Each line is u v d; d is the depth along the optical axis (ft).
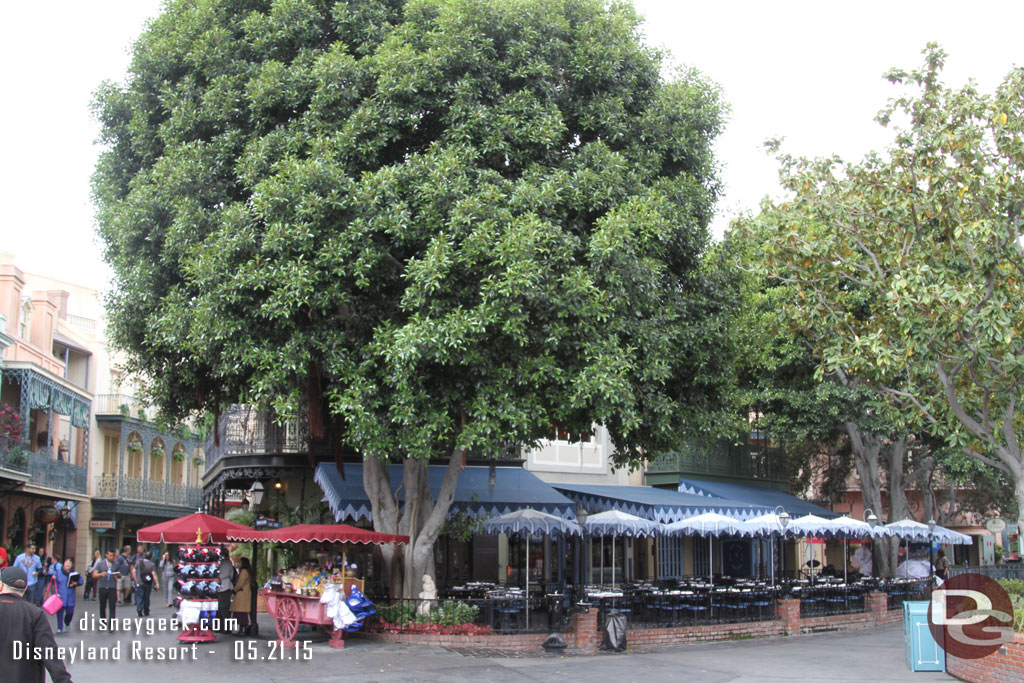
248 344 47.26
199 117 51.90
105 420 122.31
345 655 48.37
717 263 59.62
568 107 53.57
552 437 54.03
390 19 53.83
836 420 88.99
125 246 52.65
